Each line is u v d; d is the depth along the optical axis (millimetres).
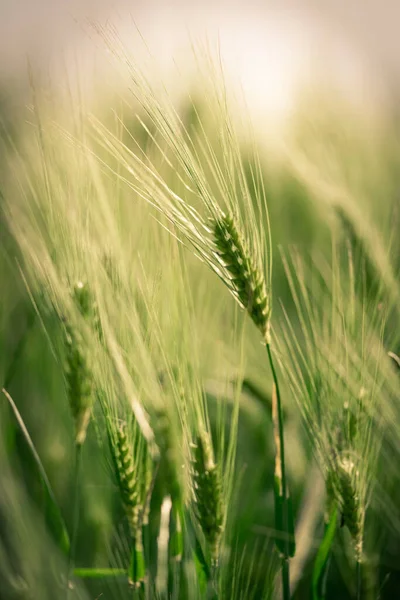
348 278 692
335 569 689
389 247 692
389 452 694
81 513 703
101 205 621
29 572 639
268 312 559
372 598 664
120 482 568
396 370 648
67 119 579
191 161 565
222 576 617
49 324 620
